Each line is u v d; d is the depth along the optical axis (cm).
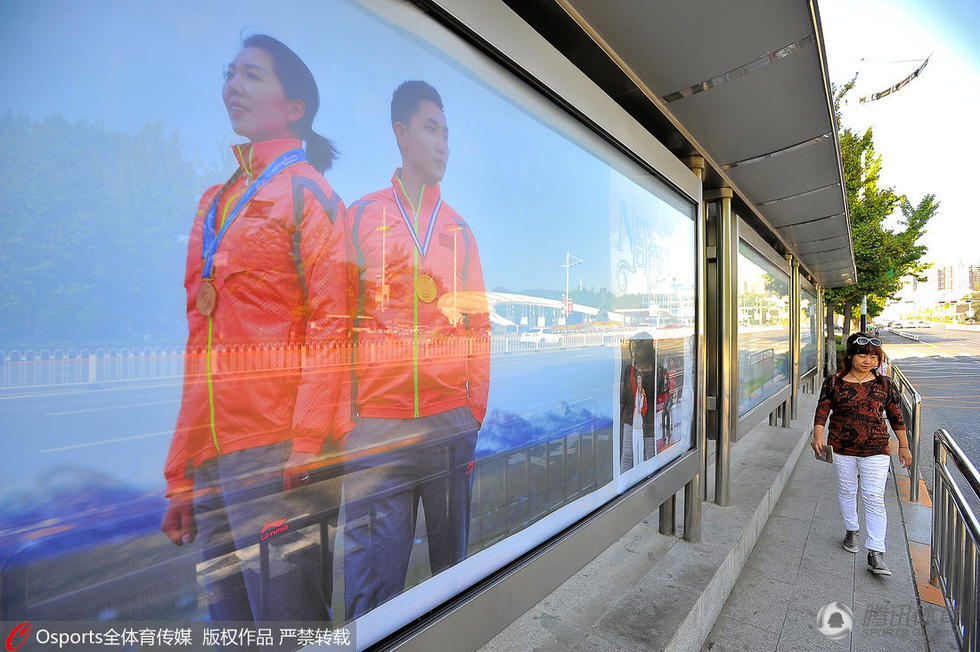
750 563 358
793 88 261
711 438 403
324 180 104
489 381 156
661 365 279
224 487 87
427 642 128
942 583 315
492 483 157
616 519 223
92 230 71
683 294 310
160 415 78
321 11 103
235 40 88
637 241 253
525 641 222
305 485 101
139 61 76
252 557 92
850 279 1222
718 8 194
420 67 129
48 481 68
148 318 77
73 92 69
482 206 152
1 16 64
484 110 152
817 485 539
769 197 454
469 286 147
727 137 317
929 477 598
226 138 86
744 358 475
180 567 81
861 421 358
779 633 276
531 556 170
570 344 198
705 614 267
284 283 96
